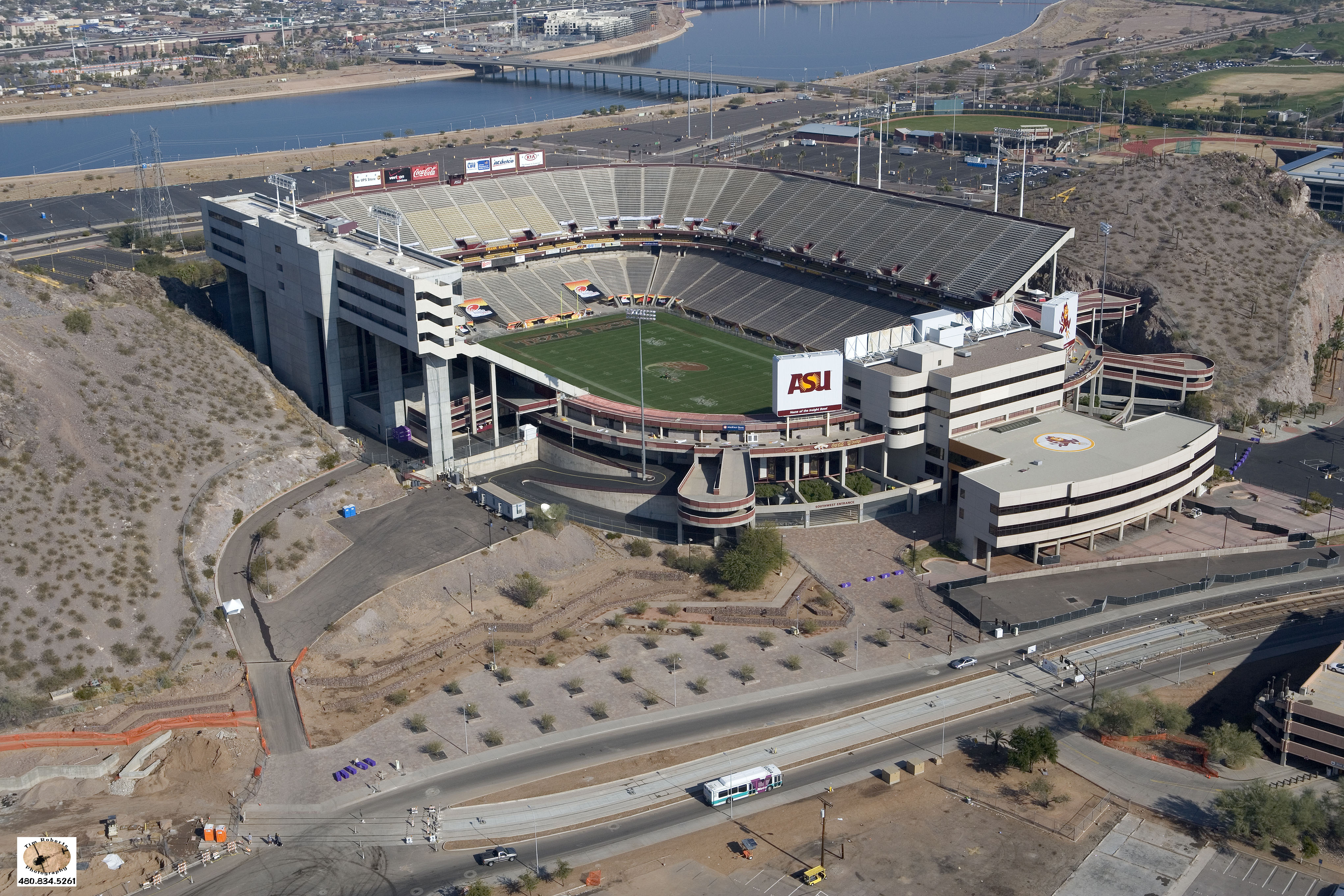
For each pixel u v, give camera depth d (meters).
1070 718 172.88
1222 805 152.00
